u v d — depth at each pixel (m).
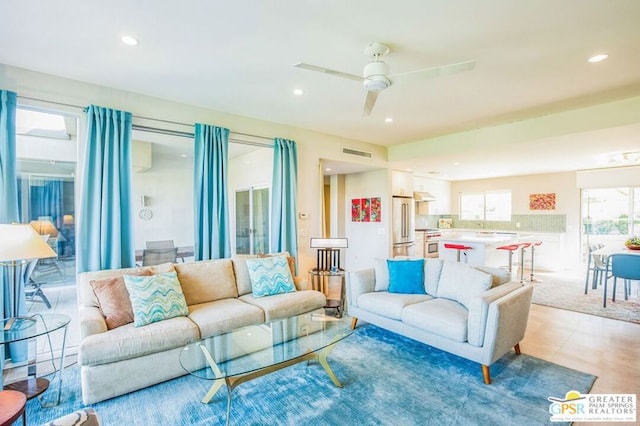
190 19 2.08
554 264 7.43
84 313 2.54
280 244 4.44
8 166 2.66
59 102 2.95
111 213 3.12
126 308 2.69
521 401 2.28
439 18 2.08
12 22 2.09
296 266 4.54
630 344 3.24
